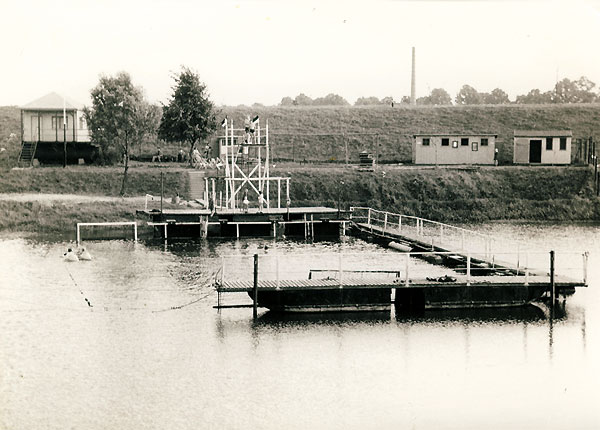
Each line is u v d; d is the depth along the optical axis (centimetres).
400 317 2886
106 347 2539
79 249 4112
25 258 4075
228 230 5078
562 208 6216
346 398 2153
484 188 6412
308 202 6288
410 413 2066
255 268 2822
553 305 2964
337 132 8706
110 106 6881
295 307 2909
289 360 2425
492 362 2427
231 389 2203
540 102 9588
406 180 6456
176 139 6881
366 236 5003
